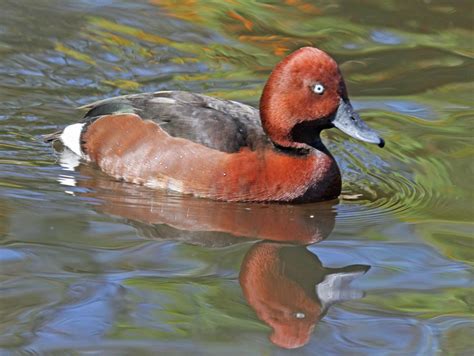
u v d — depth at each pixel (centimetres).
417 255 1112
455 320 976
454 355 912
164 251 1095
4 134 1383
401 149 1395
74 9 1786
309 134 1231
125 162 1269
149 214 1183
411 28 1777
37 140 1375
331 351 915
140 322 946
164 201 1218
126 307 972
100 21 1755
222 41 1717
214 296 1005
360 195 1277
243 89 1552
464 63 1655
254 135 1231
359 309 999
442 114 1495
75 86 1538
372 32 1756
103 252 1084
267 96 1218
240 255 1100
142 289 1008
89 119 1333
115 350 895
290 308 996
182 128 1240
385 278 1062
